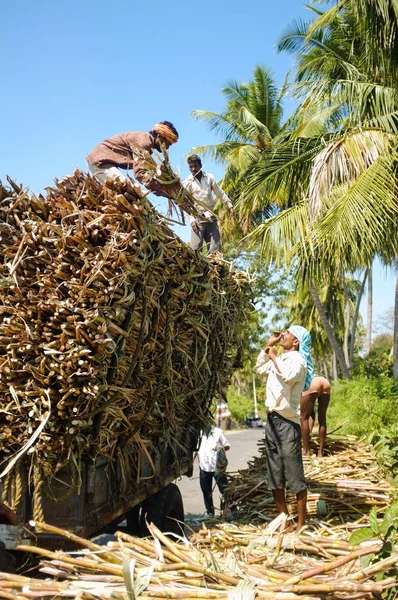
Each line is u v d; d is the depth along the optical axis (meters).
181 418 5.52
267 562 3.57
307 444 7.42
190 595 2.76
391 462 6.61
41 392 3.76
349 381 19.36
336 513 5.54
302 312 32.69
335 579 3.04
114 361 3.92
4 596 2.73
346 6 12.71
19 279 3.85
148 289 4.23
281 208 14.92
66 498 3.82
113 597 2.72
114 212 3.88
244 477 6.48
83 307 3.75
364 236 9.67
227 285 6.08
